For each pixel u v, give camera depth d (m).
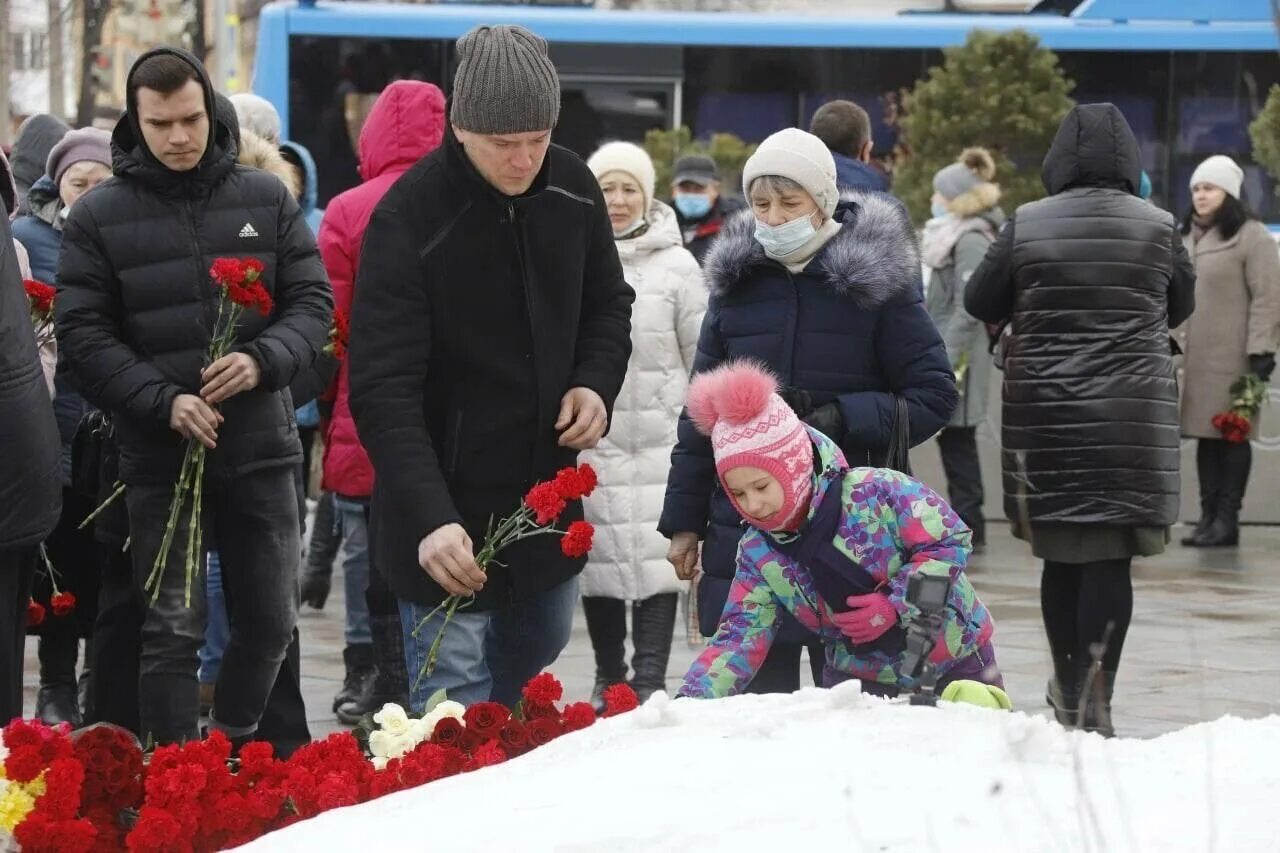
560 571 7.26
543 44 7.02
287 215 8.24
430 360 7.13
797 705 4.79
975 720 4.63
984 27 23.41
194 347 7.93
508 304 7.08
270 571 8.08
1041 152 22.23
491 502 7.15
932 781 3.94
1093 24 23.61
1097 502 9.86
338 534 13.68
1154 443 9.92
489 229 7.04
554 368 7.17
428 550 6.79
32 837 5.21
